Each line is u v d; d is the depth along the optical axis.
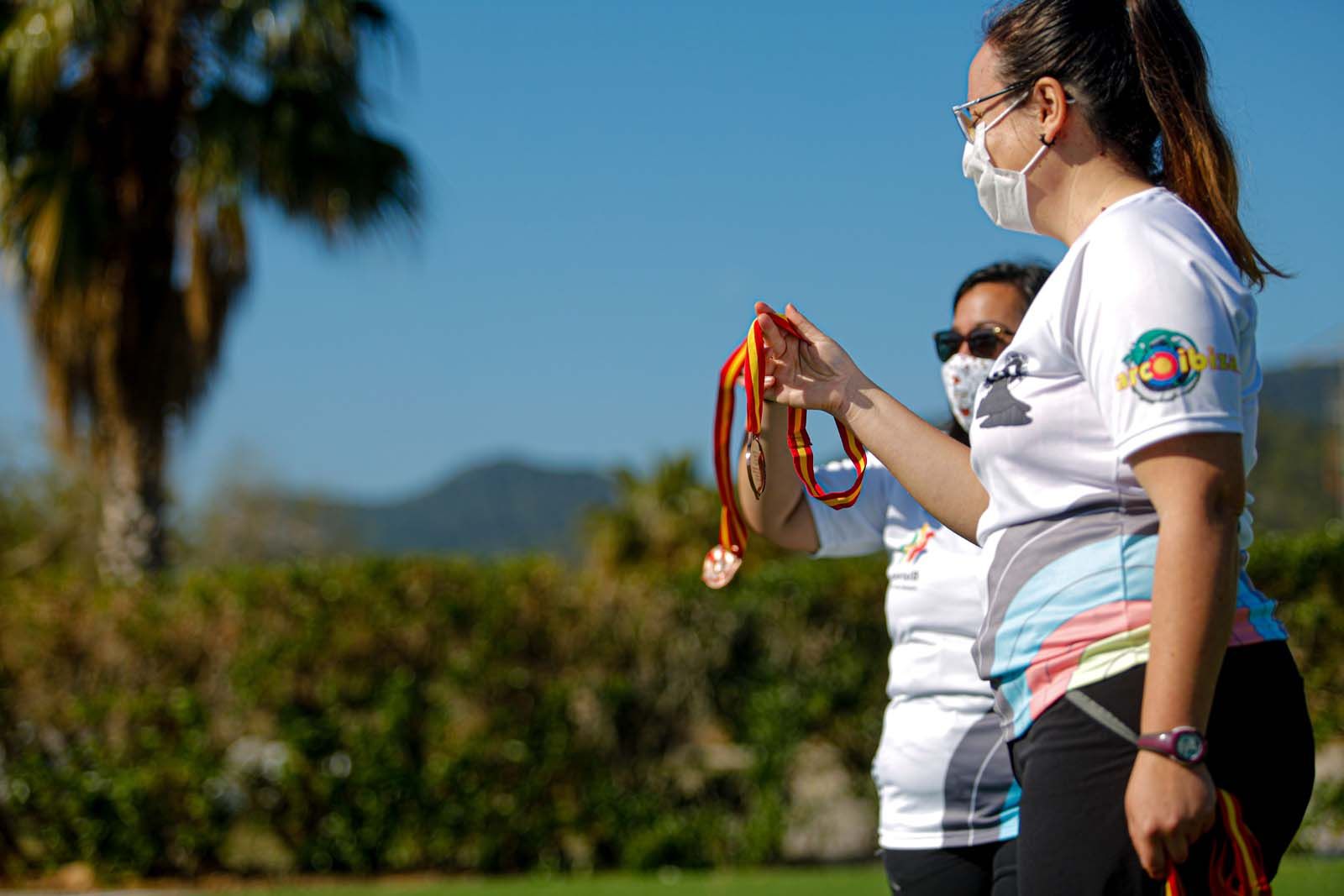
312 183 13.90
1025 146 2.30
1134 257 2.04
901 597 3.36
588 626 9.20
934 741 3.23
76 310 13.66
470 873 9.03
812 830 9.03
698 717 9.14
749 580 9.27
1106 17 2.27
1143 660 2.01
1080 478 2.12
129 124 13.91
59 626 9.07
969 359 3.51
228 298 14.72
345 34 13.96
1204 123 2.22
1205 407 1.91
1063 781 2.03
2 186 13.59
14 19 13.36
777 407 3.41
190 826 8.98
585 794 9.08
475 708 9.13
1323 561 9.09
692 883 8.46
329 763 9.06
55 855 8.98
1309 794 2.07
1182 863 1.91
